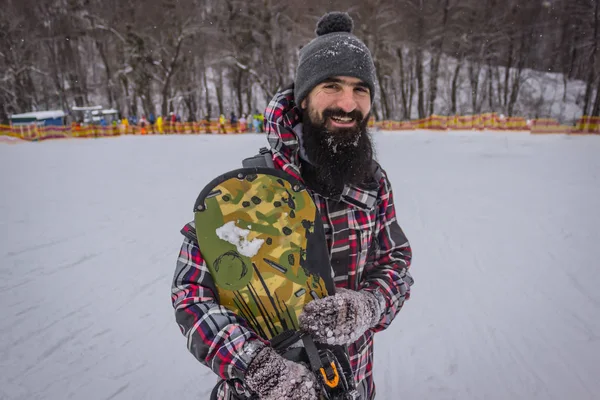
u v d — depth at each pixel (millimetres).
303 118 1219
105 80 39344
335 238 1233
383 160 11992
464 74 40469
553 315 3475
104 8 37031
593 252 4645
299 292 1120
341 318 1057
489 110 37938
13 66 34125
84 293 3875
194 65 38781
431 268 4375
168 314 3576
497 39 36469
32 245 4930
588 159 11773
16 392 2672
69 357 3018
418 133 25609
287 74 37531
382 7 35531
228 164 11172
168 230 5488
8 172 9852
